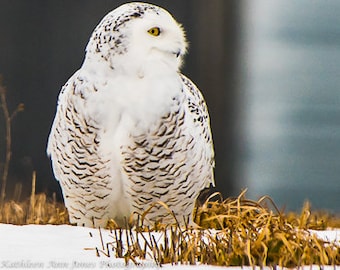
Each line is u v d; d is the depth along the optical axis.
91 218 12.60
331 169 30.58
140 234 11.49
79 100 11.91
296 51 33.72
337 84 33.38
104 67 11.91
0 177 23.56
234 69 29.31
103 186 12.20
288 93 32.81
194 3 27.19
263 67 32.78
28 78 25.86
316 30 34.19
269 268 10.06
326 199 29.42
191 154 12.17
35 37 26.16
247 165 29.42
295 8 34.16
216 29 27.95
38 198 16.94
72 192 12.40
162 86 11.93
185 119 12.05
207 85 27.89
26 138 25.06
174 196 12.30
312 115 32.56
